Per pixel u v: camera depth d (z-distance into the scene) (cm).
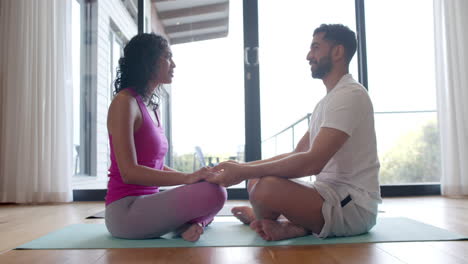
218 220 218
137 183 145
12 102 337
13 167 333
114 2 479
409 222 195
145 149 155
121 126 145
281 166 147
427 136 426
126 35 459
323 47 166
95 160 453
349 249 136
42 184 331
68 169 339
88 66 456
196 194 146
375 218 163
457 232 171
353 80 161
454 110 338
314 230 155
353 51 168
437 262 118
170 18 442
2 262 125
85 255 133
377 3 388
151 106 168
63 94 341
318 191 150
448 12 345
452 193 337
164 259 125
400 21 405
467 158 336
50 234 174
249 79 357
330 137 146
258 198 153
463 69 341
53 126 338
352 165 155
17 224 213
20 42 340
